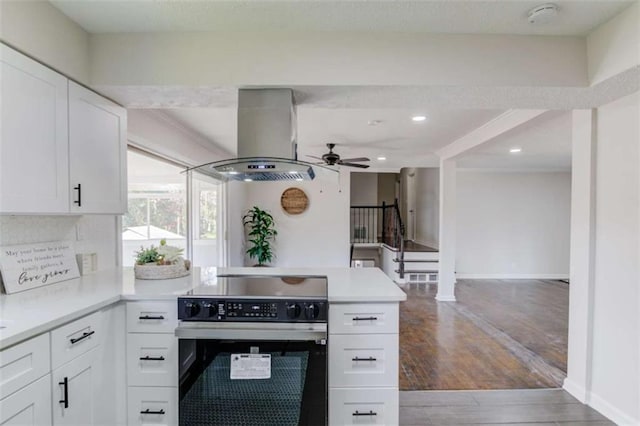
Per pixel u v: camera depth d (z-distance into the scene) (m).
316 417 1.79
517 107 2.43
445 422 2.33
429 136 4.45
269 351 1.79
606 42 1.89
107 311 1.80
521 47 2.02
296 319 1.77
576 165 2.64
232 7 1.77
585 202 2.55
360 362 1.90
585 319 2.55
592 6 1.74
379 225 10.16
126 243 4.80
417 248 7.55
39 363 1.37
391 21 1.90
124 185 2.40
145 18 1.87
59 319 1.45
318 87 2.05
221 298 1.80
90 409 1.66
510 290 6.40
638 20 1.72
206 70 2.02
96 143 2.10
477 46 2.02
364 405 1.91
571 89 2.06
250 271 2.65
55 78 1.78
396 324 1.90
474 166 7.09
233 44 2.02
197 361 1.81
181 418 1.82
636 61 1.73
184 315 1.79
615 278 2.34
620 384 2.30
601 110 2.44
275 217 7.18
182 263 2.44
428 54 2.02
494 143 4.14
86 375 1.64
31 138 1.64
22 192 1.59
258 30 2.00
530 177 7.55
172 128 3.80
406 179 10.30
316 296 1.82
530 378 2.95
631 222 2.22
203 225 5.64
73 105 1.91
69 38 1.86
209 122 3.74
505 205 7.55
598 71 1.95
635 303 2.20
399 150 5.44
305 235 7.19
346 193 7.21
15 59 1.56
